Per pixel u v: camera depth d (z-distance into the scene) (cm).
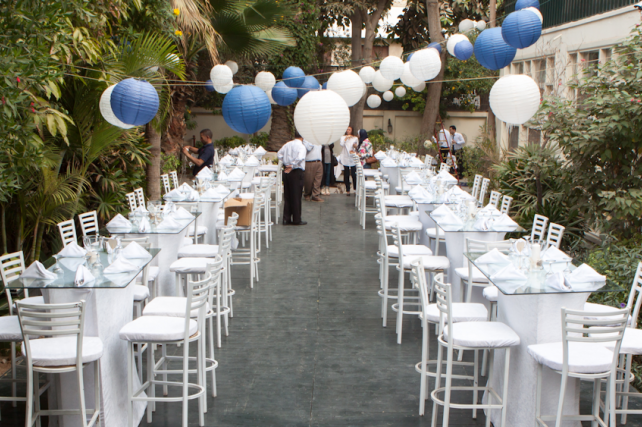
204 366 414
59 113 495
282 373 483
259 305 651
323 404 433
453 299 579
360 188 1159
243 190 1130
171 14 842
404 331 577
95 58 603
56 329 359
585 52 967
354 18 1889
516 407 392
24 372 490
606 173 675
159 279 572
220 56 1273
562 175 743
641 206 607
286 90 860
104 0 614
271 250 898
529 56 1209
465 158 1504
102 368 373
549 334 375
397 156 1278
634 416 424
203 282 390
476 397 414
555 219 764
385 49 2417
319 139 511
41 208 583
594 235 832
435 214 615
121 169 833
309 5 1761
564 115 694
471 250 498
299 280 744
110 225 578
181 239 618
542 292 363
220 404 432
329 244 934
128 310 422
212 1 1080
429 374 416
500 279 389
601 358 351
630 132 612
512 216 863
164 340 381
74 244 451
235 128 549
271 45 1213
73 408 379
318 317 614
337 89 695
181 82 1062
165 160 1238
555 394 376
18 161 441
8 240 616
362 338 558
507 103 570
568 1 1027
